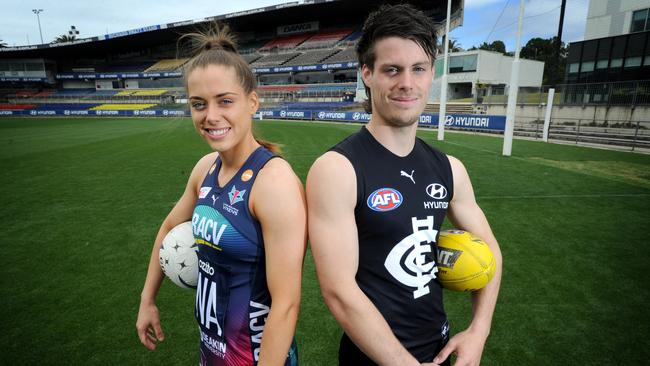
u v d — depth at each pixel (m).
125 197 6.57
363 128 1.39
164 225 1.68
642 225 4.96
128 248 4.32
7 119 37.47
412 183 1.31
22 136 18.36
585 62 19.78
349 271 1.20
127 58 53.62
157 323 1.68
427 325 1.36
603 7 19.19
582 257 3.98
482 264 1.41
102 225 5.11
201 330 1.42
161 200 6.36
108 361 2.46
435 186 1.37
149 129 21.86
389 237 1.26
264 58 43.81
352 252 1.21
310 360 2.48
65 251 4.24
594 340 2.63
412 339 1.33
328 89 38.03
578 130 14.54
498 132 18.44
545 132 15.40
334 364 2.44
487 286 1.49
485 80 34.44
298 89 39.50
